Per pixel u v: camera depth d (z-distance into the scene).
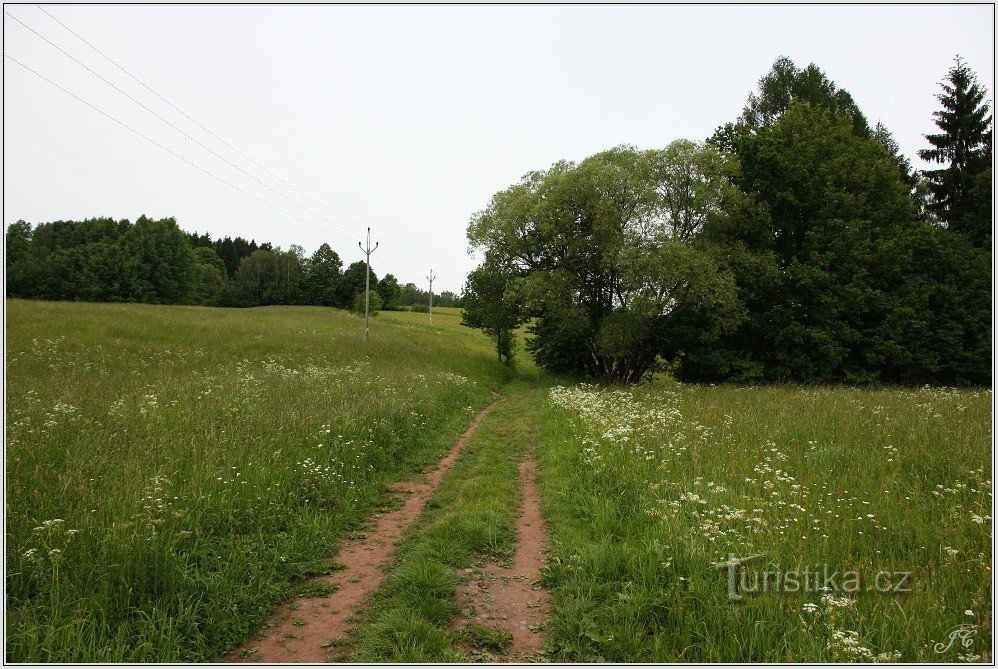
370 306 81.81
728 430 10.86
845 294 27.02
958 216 33.84
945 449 8.88
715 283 25.75
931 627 4.09
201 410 10.27
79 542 5.01
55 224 99.00
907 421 11.42
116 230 100.69
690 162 27.98
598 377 35.06
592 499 7.34
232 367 21.58
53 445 7.53
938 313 28.45
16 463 6.62
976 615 4.22
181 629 4.47
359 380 17.27
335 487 7.83
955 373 28.56
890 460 8.34
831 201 28.64
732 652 4.01
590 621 4.64
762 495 7.01
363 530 7.04
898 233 28.61
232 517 6.23
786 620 4.29
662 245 25.98
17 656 3.86
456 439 13.02
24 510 5.55
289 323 43.38
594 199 28.80
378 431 10.93
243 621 4.70
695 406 14.40
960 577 4.81
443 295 190.88
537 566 5.94
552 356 36.88
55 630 4.08
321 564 5.91
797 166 29.02
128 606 4.52
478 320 41.81
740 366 28.02
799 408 13.88
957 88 34.31
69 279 84.69
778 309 27.73
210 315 42.88
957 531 5.64
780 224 29.52
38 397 10.70
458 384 21.98
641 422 11.74
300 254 120.94
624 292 29.94
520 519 7.44
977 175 32.06
